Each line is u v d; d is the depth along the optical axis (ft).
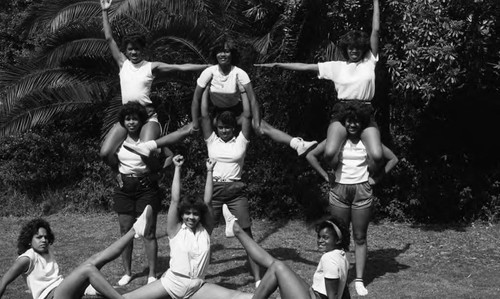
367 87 26.32
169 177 39.32
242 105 27.96
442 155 37.37
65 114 40.57
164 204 39.29
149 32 35.50
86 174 41.55
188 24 35.01
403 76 31.73
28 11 41.22
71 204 40.96
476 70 33.01
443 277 27.68
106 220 38.65
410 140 37.35
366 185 25.85
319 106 38.81
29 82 37.50
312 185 37.96
